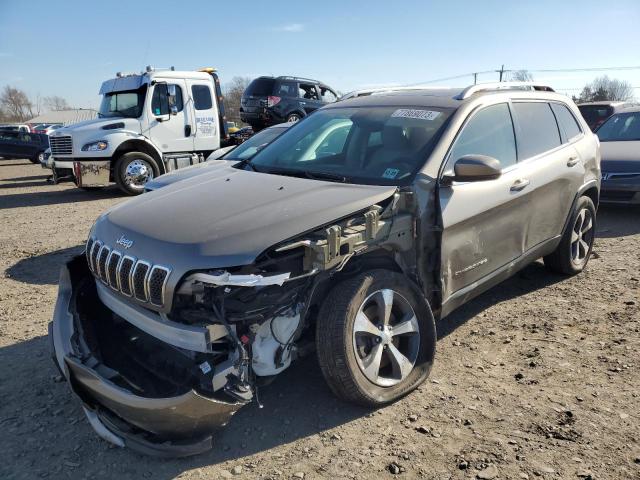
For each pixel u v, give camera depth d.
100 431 2.87
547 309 4.54
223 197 3.16
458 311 4.56
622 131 9.20
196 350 2.51
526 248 4.30
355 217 2.97
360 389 2.96
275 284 2.61
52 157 12.25
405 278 3.21
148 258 2.67
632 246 6.40
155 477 2.64
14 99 93.81
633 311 4.41
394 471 2.62
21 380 3.62
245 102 19.03
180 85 12.82
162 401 2.44
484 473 2.58
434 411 3.10
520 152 4.20
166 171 12.88
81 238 8.06
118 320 3.33
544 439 2.82
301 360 3.71
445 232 3.36
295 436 2.91
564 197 4.69
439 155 3.46
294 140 4.28
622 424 2.93
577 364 3.60
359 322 2.97
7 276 6.10
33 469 2.73
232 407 2.55
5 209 11.26
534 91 4.73
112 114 12.88
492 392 3.28
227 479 2.60
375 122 3.94
